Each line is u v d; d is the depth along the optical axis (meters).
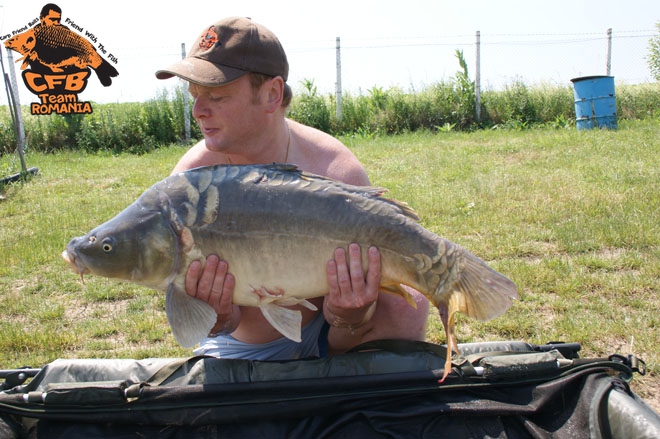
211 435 2.30
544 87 17.16
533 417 2.35
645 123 14.84
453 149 12.12
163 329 4.43
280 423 2.34
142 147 15.13
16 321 4.66
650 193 7.10
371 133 16.17
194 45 2.46
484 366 2.42
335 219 2.18
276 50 2.46
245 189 2.22
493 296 2.13
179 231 2.21
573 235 5.79
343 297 2.24
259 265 2.21
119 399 2.32
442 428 2.29
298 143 2.77
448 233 6.22
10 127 14.76
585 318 4.17
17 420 2.36
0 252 6.18
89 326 4.52
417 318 2.79
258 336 2.87
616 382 2.31
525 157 10.57
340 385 2.36
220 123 2.44
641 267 5.00
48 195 9.09
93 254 2.23
